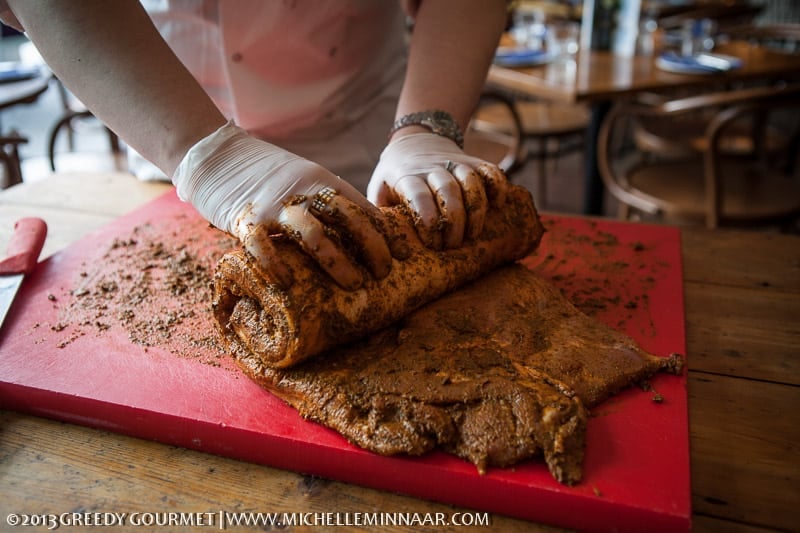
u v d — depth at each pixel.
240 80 1.40
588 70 2.53
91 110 0.98
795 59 2.62
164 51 0.96
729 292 1.12
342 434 0.74
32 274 1.15
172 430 0.79
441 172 0.98
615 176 2.44
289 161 0.92
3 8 1.00
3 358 0.90
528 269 1.06
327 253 0.79
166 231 1.32
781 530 0.66
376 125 1.59
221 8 1.29
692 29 2.87
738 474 0.73
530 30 3.24
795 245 1.29
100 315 1.02
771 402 0.85
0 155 2.13
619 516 0.66
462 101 1.20
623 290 1.07
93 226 1.42
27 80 2.92
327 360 0.84
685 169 2.50
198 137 0.95
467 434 0.72
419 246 0.91
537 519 0.69
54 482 0.73
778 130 3.05
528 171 4.16
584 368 0.82
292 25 1.33
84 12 0.90
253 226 0.86
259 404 0.81
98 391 0.83
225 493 0.72
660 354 0.90
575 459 0.70
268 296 0.79
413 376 0.80
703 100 2.12
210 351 0.93
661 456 0.72
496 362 0.82
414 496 0.72
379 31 1.48
